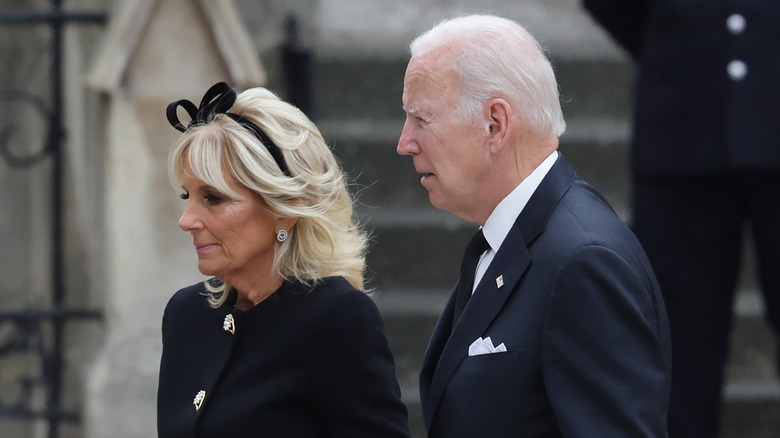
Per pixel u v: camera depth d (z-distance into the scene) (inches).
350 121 943.7
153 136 663.8
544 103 353.4
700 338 658.8
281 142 359.6
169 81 661.9
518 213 356.5
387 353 370.9
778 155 627.2
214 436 365.1
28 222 871.1
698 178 647.1
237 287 375.6
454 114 350.9
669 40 653.3
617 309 324.5
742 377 789.2
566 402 319.9
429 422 362.6
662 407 322.3
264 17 893.2
